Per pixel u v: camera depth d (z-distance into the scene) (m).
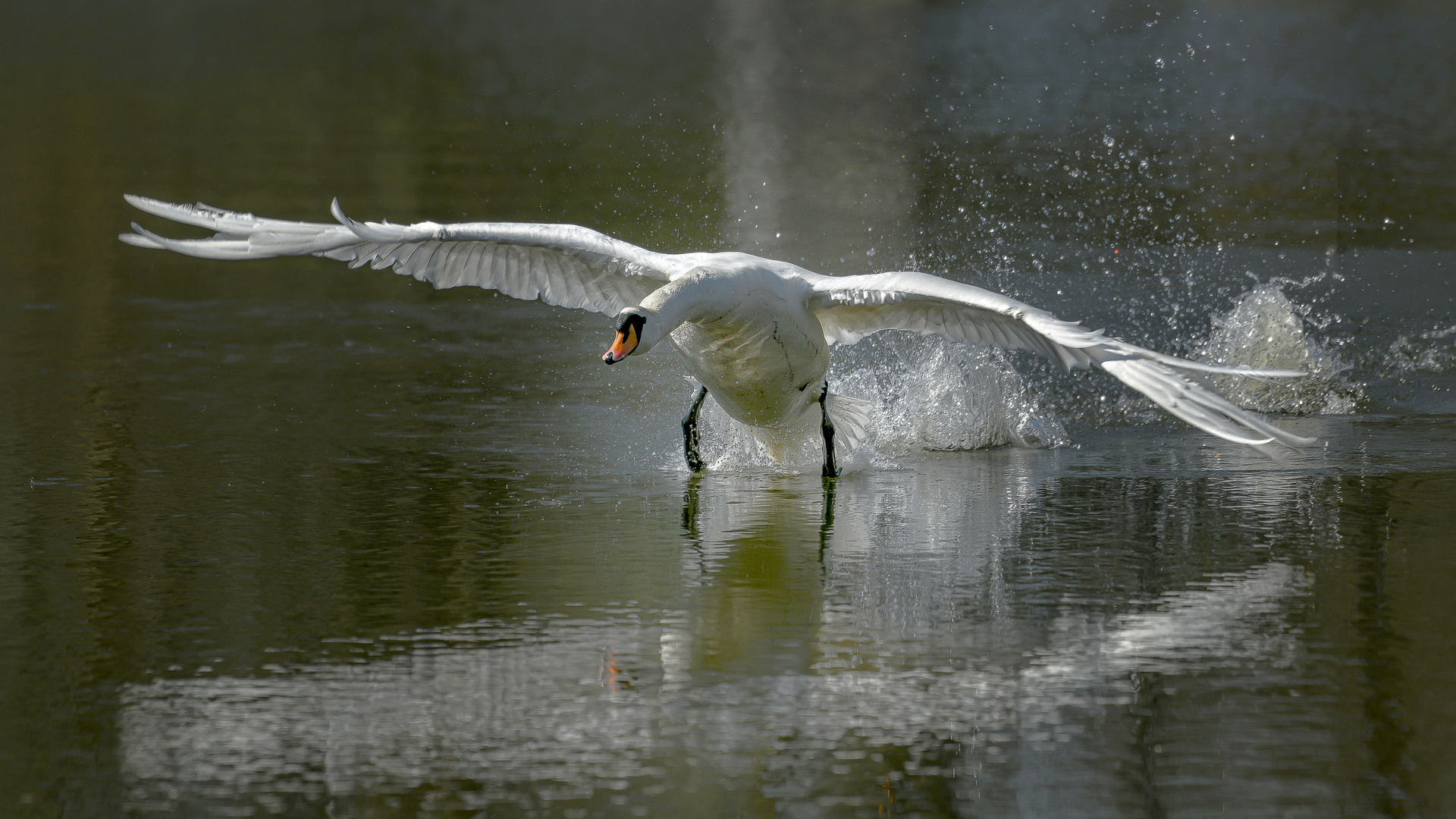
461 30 60.62
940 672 7.92
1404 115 37.56
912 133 35.97
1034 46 52.56
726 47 54.47
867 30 58.06
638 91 44.16
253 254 10.30
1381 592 9.09
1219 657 8.05
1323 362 15.88
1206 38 52.69
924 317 11.59
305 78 46.97
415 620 8.73
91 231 25.30
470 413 14.75
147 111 39.38
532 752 6.97
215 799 6.50
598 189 28.56
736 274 10.99
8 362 16.58
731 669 7.98
